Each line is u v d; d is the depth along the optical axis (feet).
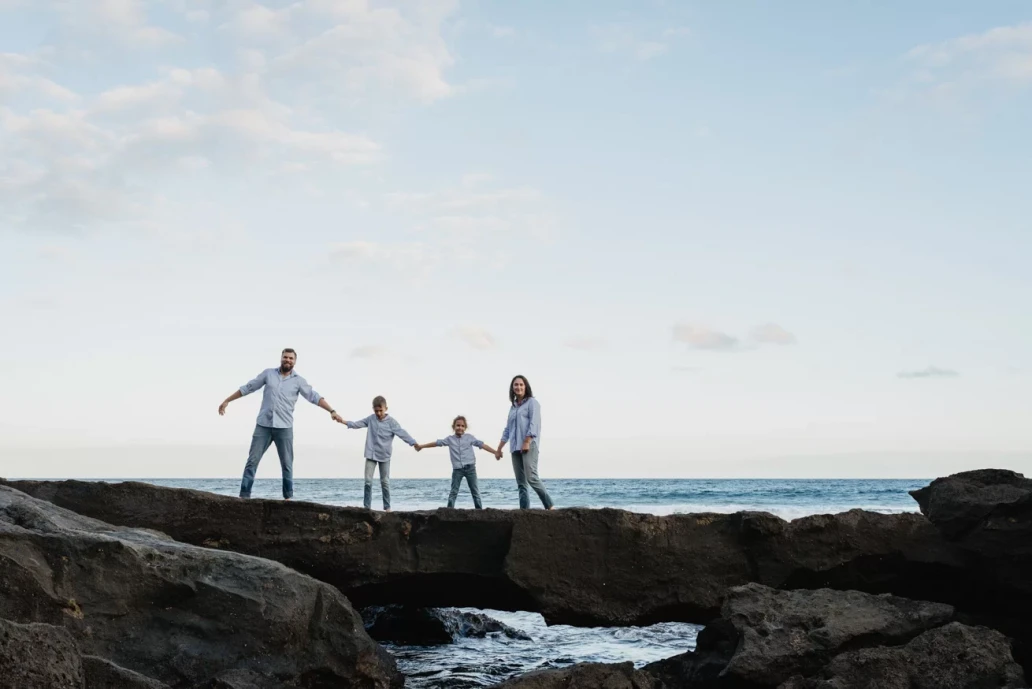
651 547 29.43
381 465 43.50
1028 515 29.25
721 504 131.75
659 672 28.55
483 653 36.88
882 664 24.16
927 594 30.50
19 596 21.72
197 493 30.17
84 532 23.97
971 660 24.17
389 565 29.63
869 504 131.85
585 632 43.14
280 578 24.64
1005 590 29.32
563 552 29.27
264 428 39.09
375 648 26.04
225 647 23.36
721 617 28.30
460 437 43.52
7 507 24.71
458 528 29.71
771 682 25.02
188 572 23.99
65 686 17.85
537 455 38.63
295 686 23.22
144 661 22.38
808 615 26.55
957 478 31.81
